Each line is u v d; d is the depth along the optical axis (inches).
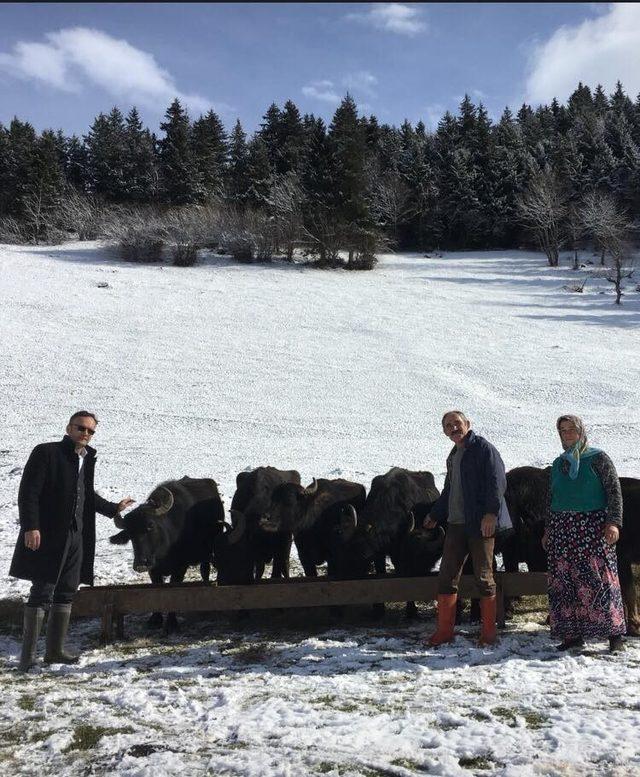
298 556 344.8
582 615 221.6
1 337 1197.7
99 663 228.7
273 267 2176.4
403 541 279.7
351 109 2903.5
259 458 673.6
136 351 1167.0
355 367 1117.1
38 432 763.4
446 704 185.8
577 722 170.2
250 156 3056.1
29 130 3531.0
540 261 2459.4
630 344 1311.5
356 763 155.2
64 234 2568.9
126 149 3201.3
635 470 577.3
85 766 159.9
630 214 2714.1
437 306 1638.8
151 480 576.7
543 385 1031.6
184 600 248.7
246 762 156.4
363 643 243.6
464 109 3779.5
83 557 235.8
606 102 4525.1
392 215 2874.0
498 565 354.6
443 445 744.3
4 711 189.6
